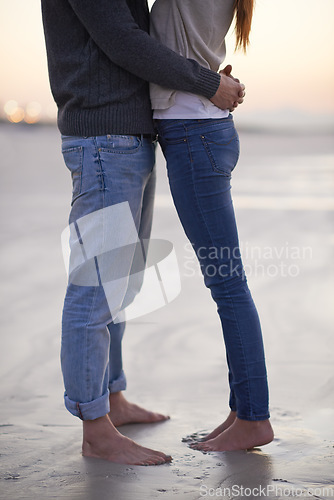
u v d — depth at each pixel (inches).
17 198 348.2
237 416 73.2
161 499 58.2
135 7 71.1
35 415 84.5
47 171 539.2
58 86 71.0
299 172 535.8
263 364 73.1
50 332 123.3
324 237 229.9
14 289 154.1
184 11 70.1
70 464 67.4
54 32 70.1
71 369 68.9
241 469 65.9
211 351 114.3
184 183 71.7
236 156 74.1
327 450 71.3
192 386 97.5
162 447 73.9
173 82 68.0
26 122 1717.5
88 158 68.9
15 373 102.0
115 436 69.8
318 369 103.4
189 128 70.4
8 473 64.7
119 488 60.9
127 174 69.9
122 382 83.3
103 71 68.1
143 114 70.6
